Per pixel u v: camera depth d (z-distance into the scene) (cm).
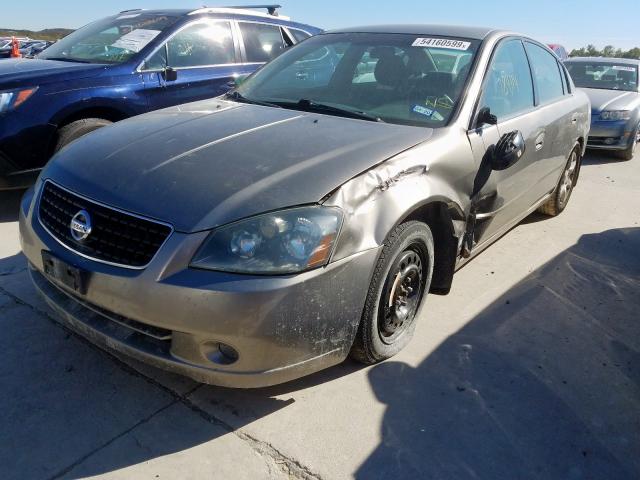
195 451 223
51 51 558
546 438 241
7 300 320
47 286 256
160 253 209
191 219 211
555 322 338
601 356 306
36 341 284
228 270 206
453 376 277
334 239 220
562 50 1483
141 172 237
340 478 215
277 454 224
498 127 333
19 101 429
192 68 543
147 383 260
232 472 214
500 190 342
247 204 214
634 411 263
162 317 208
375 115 312
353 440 233
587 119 524
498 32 377
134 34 530
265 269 207
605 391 276
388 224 239
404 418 247
